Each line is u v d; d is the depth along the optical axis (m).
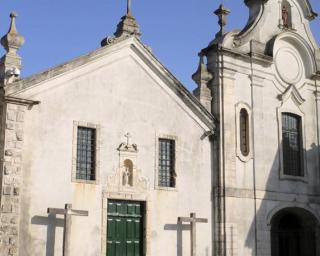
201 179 25.81
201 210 25.50
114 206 23.28
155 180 24.31
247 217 26.67
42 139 21.78
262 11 29.62
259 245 26.78
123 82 24.19
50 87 22.28
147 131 24.47
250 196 26.98
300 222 30.31
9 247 20.39
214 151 26.53
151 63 24.98
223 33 28.20
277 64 29.45
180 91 25.66
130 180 23.64
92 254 22.14
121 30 25.05
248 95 28.09
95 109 23.22
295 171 29.31
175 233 24.48
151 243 23.72
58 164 21.98
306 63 30.77
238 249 25.97
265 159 28.00
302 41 30.41
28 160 21.36
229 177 26.33
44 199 21.45
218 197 25.95
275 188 28.08
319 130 30.55
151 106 24.81
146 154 24.27
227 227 25.72
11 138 21.05
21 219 20.86
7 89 21.20
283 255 29.59
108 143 23.30
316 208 29.44
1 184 20.62
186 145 25.59
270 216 27.52
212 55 27.69
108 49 23.84
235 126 27.16
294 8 30.88
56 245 21.44
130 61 24.59
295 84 29.94
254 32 28.95
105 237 22.55
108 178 23.05
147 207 23.89
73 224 21.94
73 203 22.08
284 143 29.14
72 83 22.84
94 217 22.45
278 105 29.09
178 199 24.86
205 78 27.11
